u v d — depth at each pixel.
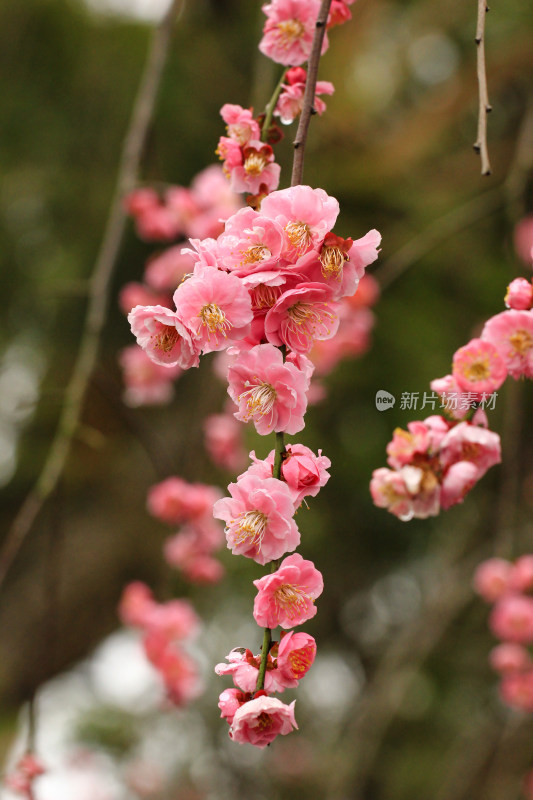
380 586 6.36
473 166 5.36
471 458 1.48
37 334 5.98
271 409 1.23
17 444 5.95
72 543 6.15
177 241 5.43
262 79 3.20
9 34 5.73
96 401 5.90
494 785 4.75
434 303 5.32
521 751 4.74
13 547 2.47
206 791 5.97
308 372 1.29
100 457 6.04
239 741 1.16
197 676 3.39
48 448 5.91
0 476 6.09
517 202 3.21
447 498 1.45
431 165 5.50
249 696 1.19
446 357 5.12
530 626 3.63
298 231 1.22
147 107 2.98
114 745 6.22
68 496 6.18
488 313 5.24
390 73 5.76
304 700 6.34
